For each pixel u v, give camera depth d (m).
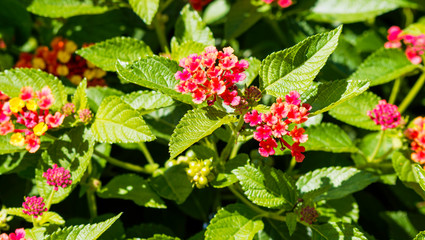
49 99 0.54
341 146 0.59
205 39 0.60
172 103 0.57
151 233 0.60
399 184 0.63
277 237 0.57
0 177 0.61
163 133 0.60
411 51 0.62
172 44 0.60
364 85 0.51
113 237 0.58
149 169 0.60
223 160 0.56
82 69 0.63
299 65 0.52
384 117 0.58
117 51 0.59
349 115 0.60
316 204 0.58
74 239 0.52
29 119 0.54
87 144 0.55
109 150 0.60
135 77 0.52
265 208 0.58
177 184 0.58
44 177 0.55
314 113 0.51
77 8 0.63
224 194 0.63
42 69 0.62
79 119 0.55
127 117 0.54
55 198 0.54
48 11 0.62
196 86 0.51
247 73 0.58
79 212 0.62
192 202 0.62
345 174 0.56
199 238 0.57
